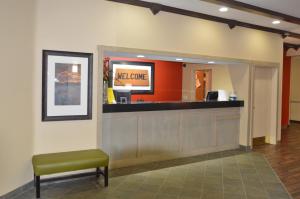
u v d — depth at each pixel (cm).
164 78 830
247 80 611
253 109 629
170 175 432
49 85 380
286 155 573
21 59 347
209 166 485
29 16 356
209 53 542
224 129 600
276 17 519
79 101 404
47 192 357
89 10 405
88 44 407
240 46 592
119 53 452
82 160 351
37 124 374
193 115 546
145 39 459
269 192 373
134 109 463
